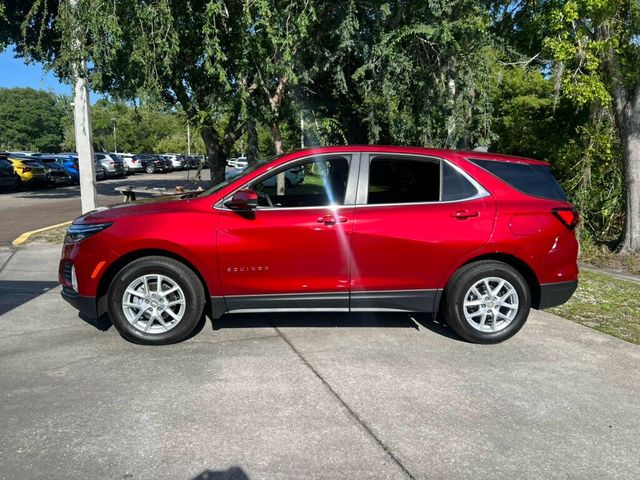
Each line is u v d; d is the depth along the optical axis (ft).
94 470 9.34
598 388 13.02
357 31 27.30
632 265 28.45
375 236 15.15
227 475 9.25
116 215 15.17
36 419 11.06
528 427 11.09
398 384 12.97
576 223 16.21
